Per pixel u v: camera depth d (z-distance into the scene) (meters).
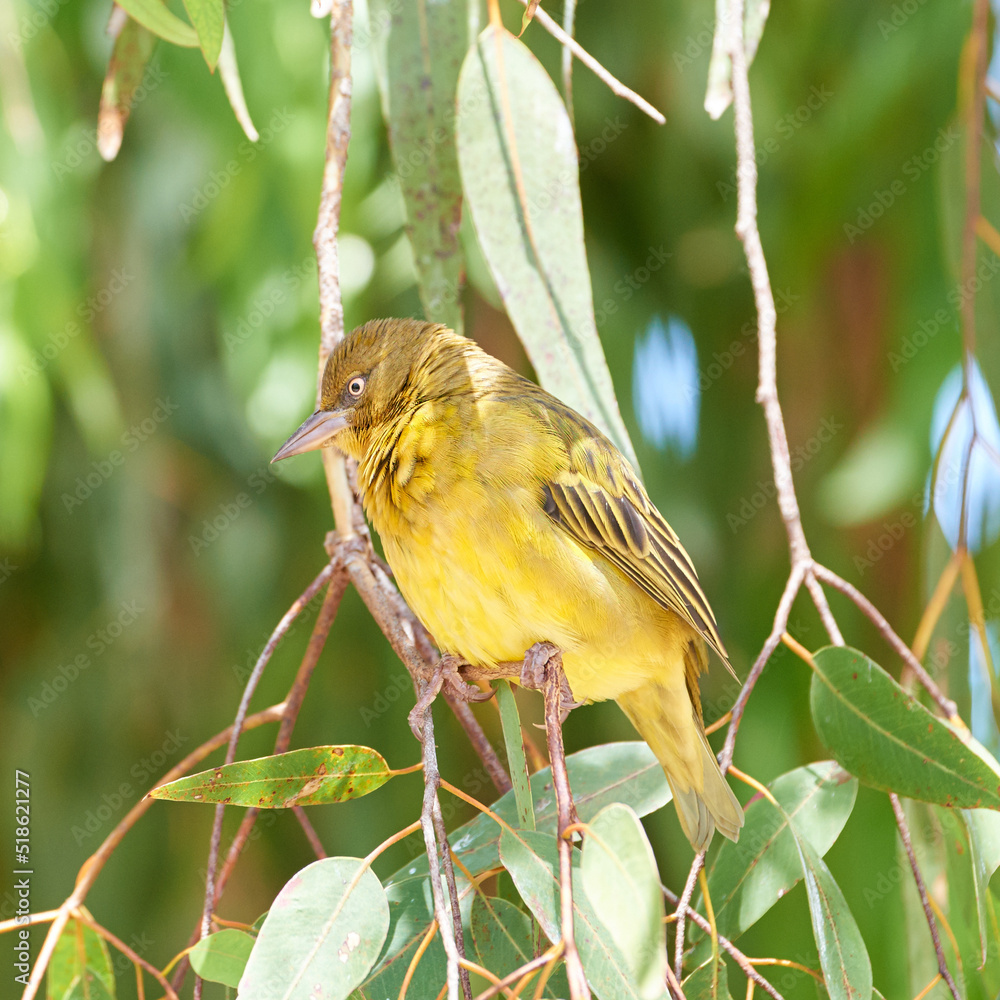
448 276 7.23
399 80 7.32
